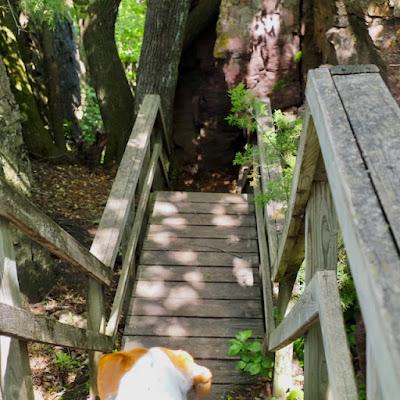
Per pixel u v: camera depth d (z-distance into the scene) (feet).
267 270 13.70
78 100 33.45
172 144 24.32
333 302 5.56
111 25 23.80
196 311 13.93
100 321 11.11
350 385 4.98
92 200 21.75
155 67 22.26
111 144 25.26
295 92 20.58
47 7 16.75
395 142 4.43
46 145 24.66
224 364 12.58
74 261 9.31
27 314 6.98
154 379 5.79
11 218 6.89
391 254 3.40
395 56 14.14
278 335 9.00
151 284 14.84
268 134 14.71
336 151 4.40
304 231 8.07
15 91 23.77
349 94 5.25
